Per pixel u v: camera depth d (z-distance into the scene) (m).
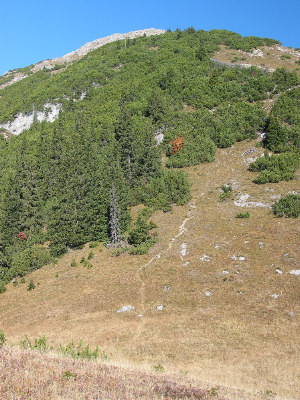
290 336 28.19
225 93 75.75
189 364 24.80
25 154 63.44
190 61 90.56
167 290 37.50
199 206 52.62
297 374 23.12
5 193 55.44
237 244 42.38
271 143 61.38
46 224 55.66
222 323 31.06
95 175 57.06
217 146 66.00
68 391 12.41
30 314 37.88
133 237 47.34
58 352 20.22
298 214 45.22
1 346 18.61
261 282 35.72
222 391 16.59
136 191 57.09
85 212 52.16
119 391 13.15
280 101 69.38
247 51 97.75
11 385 12.12
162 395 13.40
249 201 50.78
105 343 29.61
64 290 41.44
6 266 49.81
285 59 92.62
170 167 62.84
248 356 25.95
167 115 71.25
